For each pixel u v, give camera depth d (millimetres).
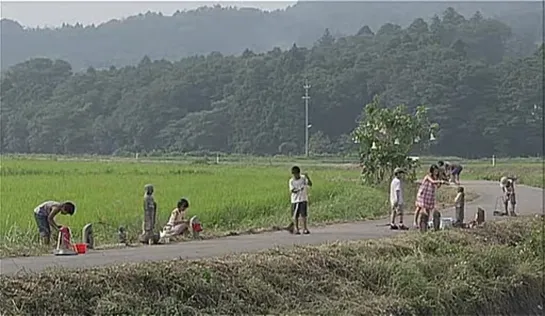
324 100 87188
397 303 13688
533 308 16266
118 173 40406
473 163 65688
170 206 23188
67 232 15820
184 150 87125
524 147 80938
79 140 90875
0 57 184250
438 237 17594
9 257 14891
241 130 87938
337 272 14422
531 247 18781
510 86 82312
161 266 12234
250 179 36625
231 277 12727
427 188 19609
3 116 96312
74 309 10773
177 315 11461
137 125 91125
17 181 32656
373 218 24438
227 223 22141
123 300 11195
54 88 103500
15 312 10195
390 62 91875
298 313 12516
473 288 15070
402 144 35156
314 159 72625
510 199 25500
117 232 18516
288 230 20156
